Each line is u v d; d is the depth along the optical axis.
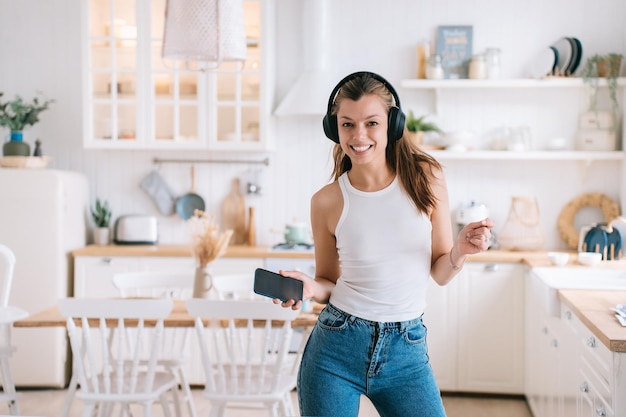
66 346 5.13
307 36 5.24
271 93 5.26
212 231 3.85
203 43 3.70
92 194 5.60
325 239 2.36
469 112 5.31
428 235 2.20
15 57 5.57
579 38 5.21
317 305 3.71
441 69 5.16
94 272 5.07
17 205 4.98
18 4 5.55
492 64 5.12
